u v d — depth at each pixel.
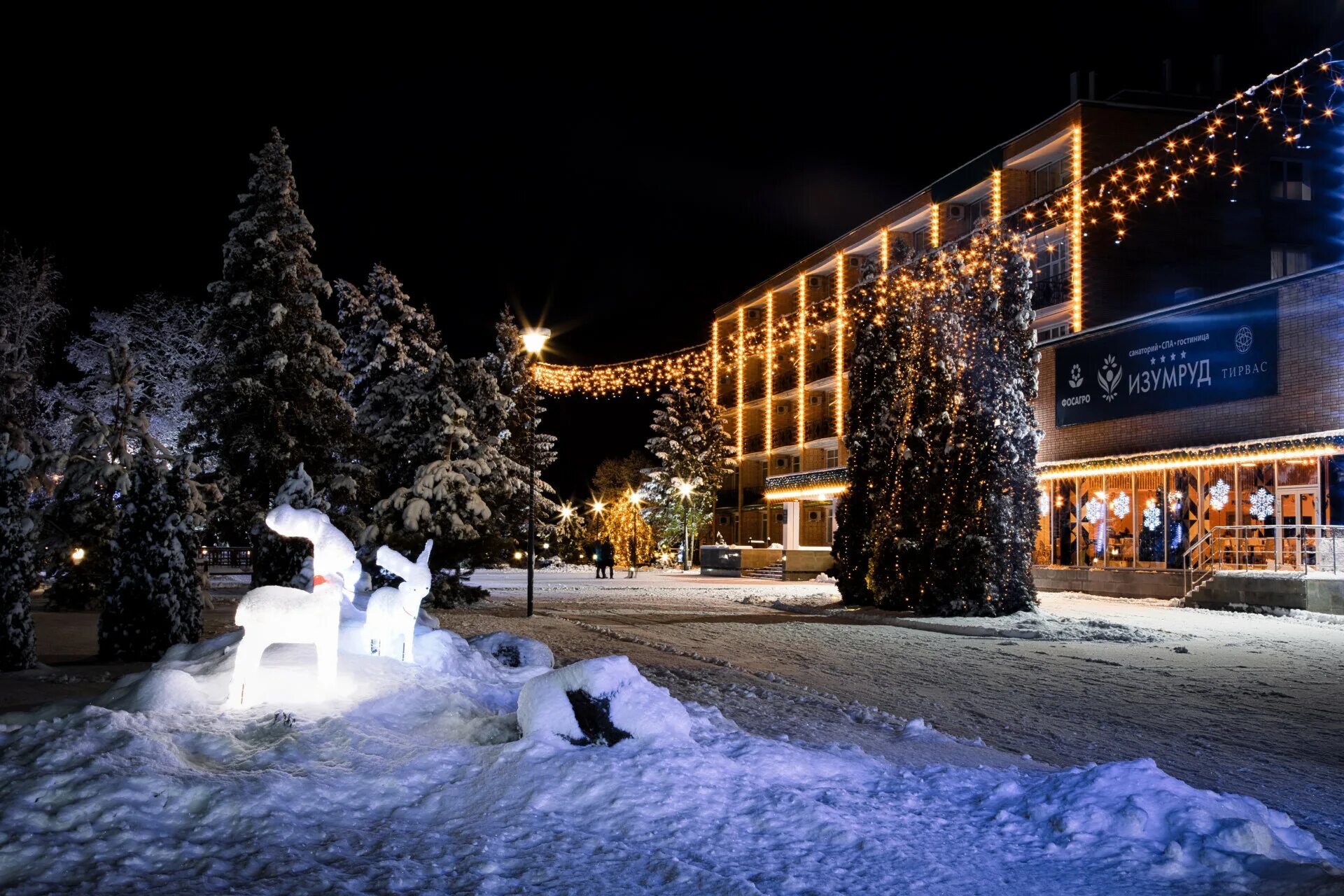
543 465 41.62
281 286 24.52
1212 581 27.94
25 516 11.31
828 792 5.84
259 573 17.81
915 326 26.58
